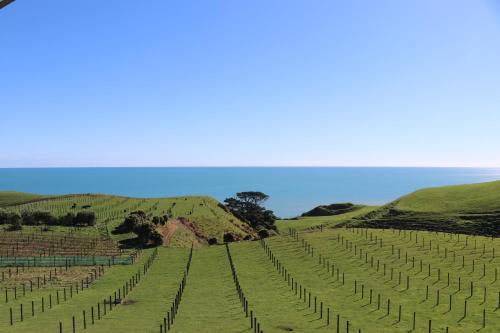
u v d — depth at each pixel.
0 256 76.88
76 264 75.75
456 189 139.00
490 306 49.66
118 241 95.81
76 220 106.81
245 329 44.97
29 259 75.19
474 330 43.09
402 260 72.12
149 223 98.25
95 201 156.50
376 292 57.22
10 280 64.56
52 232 97.62
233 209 181.12
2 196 179.00
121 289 62.09
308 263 75.00
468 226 100.88
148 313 51.03
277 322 47.16
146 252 88.38
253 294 58.94
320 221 164.50
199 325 46.44
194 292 60.81
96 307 53.25
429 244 81.69
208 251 90.94
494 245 77.88
